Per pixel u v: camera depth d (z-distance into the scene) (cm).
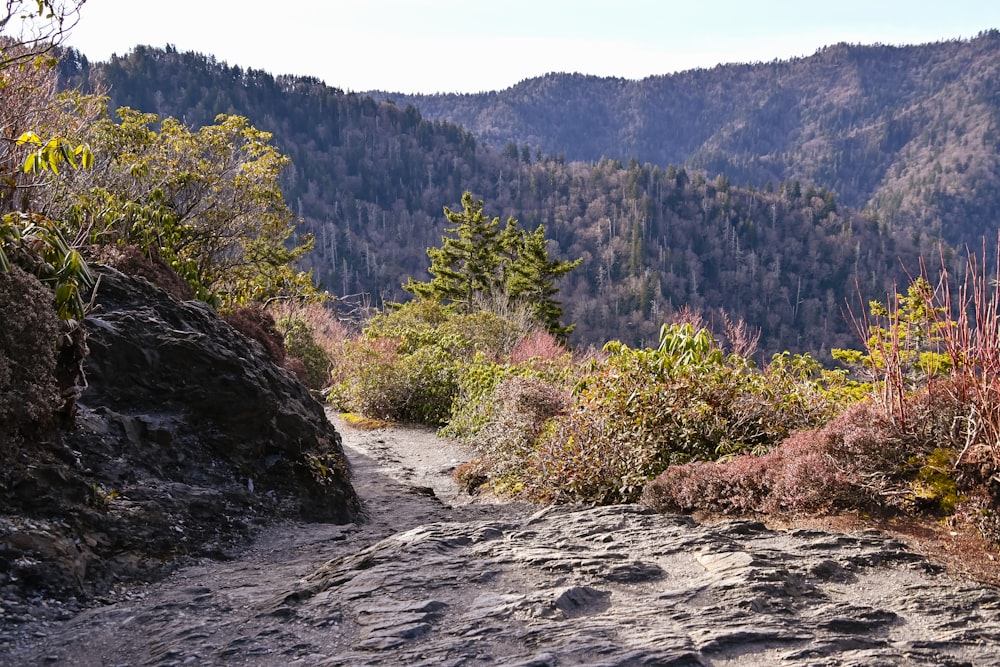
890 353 586
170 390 672
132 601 439
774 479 579
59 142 559
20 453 495
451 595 398
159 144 1781
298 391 830
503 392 1176
